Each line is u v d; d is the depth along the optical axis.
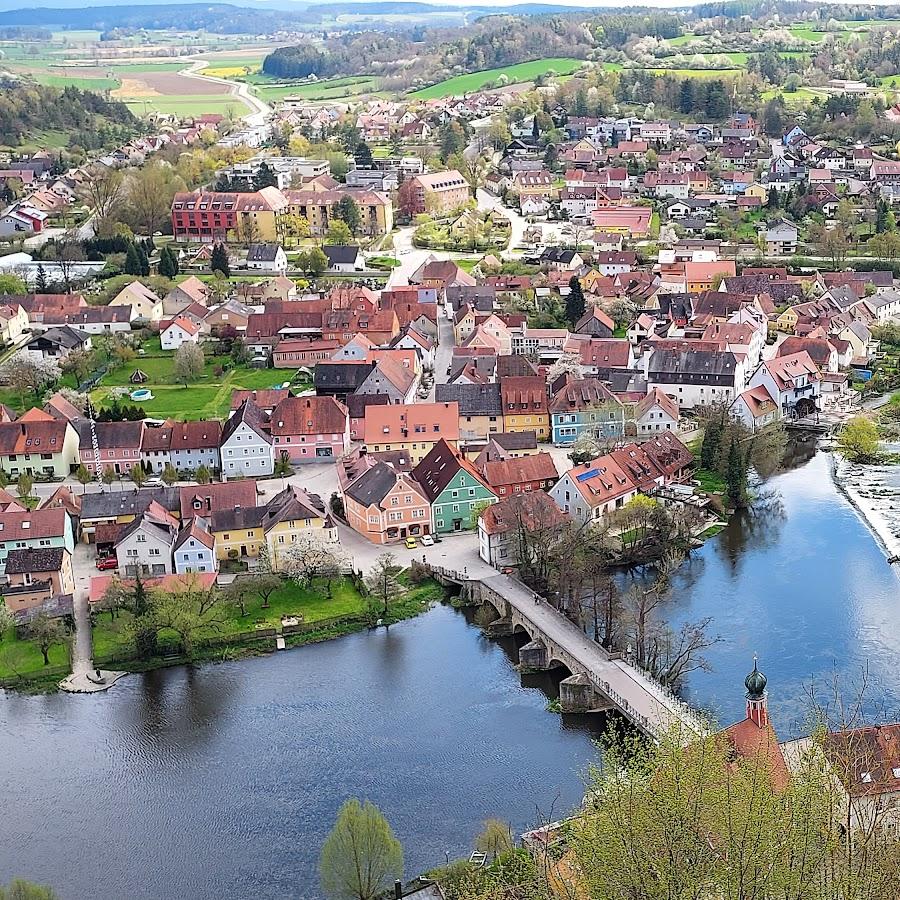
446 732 188.38
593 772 148.00
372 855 148.75
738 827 111.94
